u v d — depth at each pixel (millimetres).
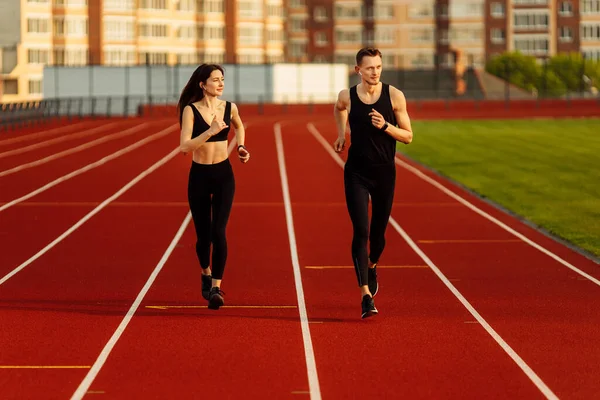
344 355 10586
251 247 18172
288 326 11953
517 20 151875
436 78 108875
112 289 14344
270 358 10453
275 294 13930
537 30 151625
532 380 9672
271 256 17188
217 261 12789
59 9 123812
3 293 14047
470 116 79938
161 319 12352
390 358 10461
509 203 24906
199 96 12844
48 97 90000
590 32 155125
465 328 11867
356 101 12242
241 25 137500
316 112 90875
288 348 10875
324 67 98938
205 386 9461
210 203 13086
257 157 39688
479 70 119438
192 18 134625
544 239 19172
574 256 17203
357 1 151750
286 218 22219
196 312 12766
